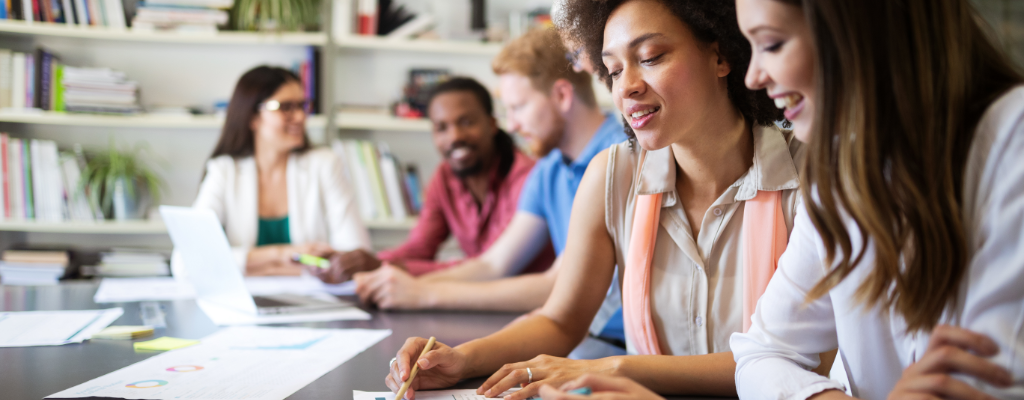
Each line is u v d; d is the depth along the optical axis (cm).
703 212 90
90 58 301
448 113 220
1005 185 52
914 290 56
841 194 57
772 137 86
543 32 178
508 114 186
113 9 284
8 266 262
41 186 277
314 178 242
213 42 295
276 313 129
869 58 54
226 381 78
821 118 57
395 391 75
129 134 307
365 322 122
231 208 235
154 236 308
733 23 78
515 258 176
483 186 231
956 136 55
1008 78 56
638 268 91
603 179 95
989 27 58
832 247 62
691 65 78
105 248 293
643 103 79
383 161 296
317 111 297
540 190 174
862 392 67
